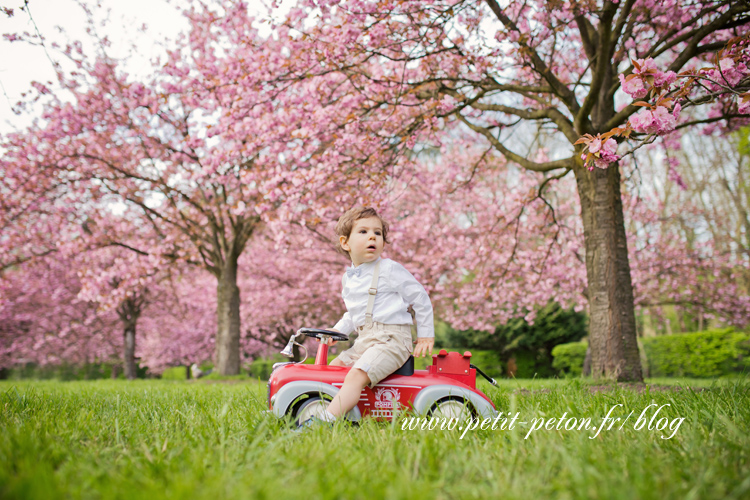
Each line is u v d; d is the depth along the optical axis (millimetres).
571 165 6555
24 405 3295
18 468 1558
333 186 8039
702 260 13633
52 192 12031
